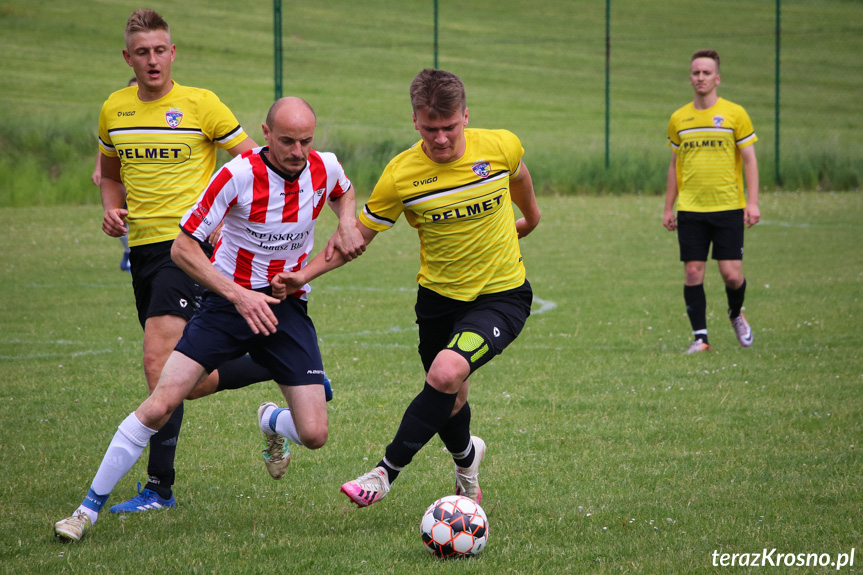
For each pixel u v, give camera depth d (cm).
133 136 1255
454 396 1070
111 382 1823
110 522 1116
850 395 1684
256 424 1565
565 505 1154
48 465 1335
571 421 1552
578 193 5897
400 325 2459
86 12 11850
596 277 3238
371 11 13100
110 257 3678
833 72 11625
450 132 1063
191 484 1272
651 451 1379
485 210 1123
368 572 946
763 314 2533
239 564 966
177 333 1211
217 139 1284
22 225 4462
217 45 11094
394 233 4534
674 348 2152
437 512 996
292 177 1091
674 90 11031
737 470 1275
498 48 12444
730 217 2119
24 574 934
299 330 1128
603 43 12600
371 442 1454
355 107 8994
